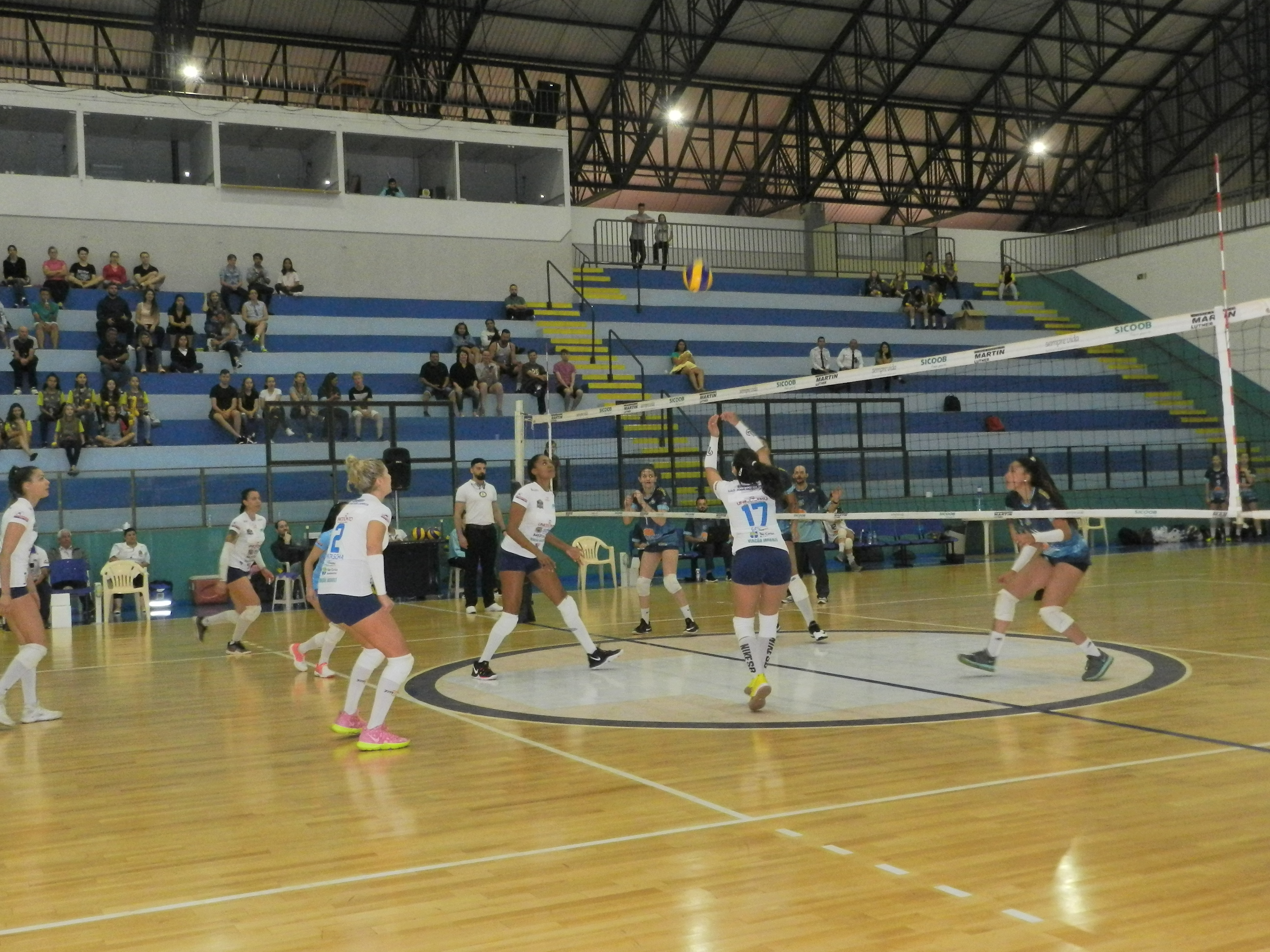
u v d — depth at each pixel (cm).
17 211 2303
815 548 1474
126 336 2134
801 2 2864
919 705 744
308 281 2523
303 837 489
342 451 1916
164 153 2608
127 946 368
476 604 1486
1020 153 3291
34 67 2445
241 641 1154
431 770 607
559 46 2866
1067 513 797
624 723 716
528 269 2720
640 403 1224
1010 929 359
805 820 488
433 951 357
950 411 2516
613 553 1862
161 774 621
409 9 2672
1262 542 2438
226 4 2566
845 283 3075
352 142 2664
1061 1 2984
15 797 578
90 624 1555
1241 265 2769
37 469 784
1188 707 712
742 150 3278
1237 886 391
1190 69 3266
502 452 2130
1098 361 2919
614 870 429
